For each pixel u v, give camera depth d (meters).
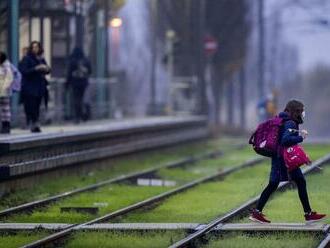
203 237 33.97
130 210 41.53
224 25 132.62
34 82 56.78
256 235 34.41
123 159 68.06
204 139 97.69
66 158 54.91
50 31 70.31
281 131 35.25
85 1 77.88
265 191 35.78
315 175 54.81
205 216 39.84
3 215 40.22
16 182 48.66
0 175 45.78
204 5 126.31
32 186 50.62
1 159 46.47
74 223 38.16
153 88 124.88
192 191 50.28
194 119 93.31
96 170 61.50
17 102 63.16
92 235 34.69
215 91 134.38
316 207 41.38
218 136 110.56
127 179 57.44
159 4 126.75
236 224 36.25
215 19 132.00
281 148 35.22
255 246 31.89
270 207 41.53
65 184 52.69
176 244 31.67
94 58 82.88
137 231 35.66
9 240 33.84
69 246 32.66
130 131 68.44
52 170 53.81
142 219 39.25
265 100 102.44
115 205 44.28
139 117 100.88
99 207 43.47
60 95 71.12
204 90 111.69
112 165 65.12
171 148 83.00
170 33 107.00
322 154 75.25
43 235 35.00
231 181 55.84
